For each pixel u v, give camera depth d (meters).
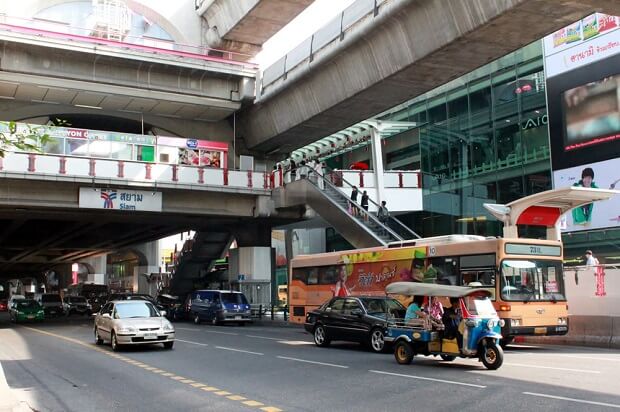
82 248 61.94
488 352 12.88
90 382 12.08
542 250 17.72
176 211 34.69
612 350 17.30
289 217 36.69
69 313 56.38
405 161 46.53
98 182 31.59
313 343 20.58
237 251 40.53
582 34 32.84
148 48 33.12
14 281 142.12
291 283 26.52
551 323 17.33
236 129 39.72
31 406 9.55
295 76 30.92
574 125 33.12
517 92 37.12
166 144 35.00
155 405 9.54
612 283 18.97
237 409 9.05
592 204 31.98
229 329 29.67
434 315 13.63
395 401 9.38
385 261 21.36
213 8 39.03
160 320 18.78
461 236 19.38
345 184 37.91
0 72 30.83
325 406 9.13
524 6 18.33
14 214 35.03
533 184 35.69
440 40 21.58
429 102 44.28
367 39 25.14
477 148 39.91
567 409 8.51
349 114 31.22
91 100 34.69
